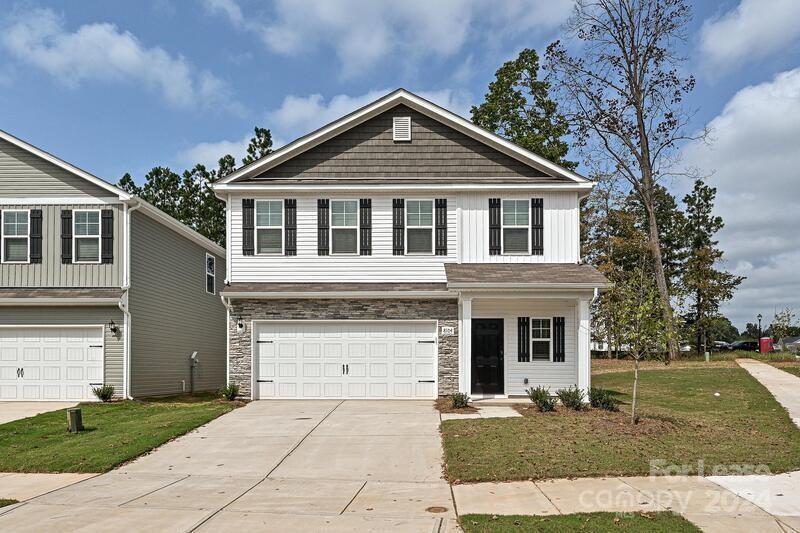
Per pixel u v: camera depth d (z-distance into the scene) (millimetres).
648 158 32938
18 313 19500
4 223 19906
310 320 18672
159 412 16812
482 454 11086
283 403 17891
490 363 18594
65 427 14625
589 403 16469
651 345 13766
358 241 19172
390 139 19781
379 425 14406
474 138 19750
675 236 46062
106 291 19578
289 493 9312
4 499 9055
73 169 19812
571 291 17125
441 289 18531
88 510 8469
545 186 19109
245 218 19250
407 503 8719
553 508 8250
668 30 31672
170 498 9078
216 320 28469
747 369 25594
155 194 44031
